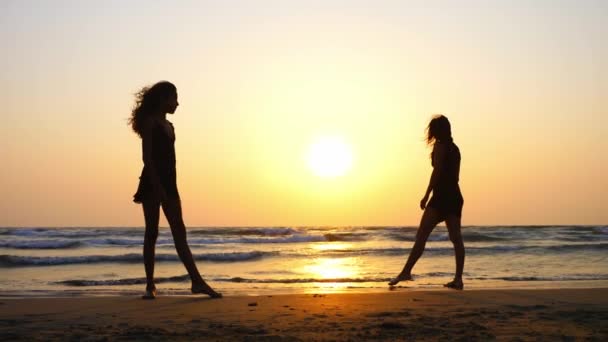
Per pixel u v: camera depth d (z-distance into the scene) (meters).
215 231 39.03
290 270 13.54
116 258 15.81
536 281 9.97
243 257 17.66
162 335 3.94
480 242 28.58
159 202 6.17
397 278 7.44
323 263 15.66
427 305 5.52
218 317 4.76
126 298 6.16
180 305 5.52
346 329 4.18
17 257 15.12
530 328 4.22
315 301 5.83
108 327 4.27
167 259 15.92
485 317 4.74
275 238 30.59
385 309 5.23
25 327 4.29
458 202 7.29
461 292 6.71
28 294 7.62
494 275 11.66
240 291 8.23
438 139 7.27
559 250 19.38
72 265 14.62
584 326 4.31
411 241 31.42
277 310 5.15
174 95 6.05
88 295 7.46
